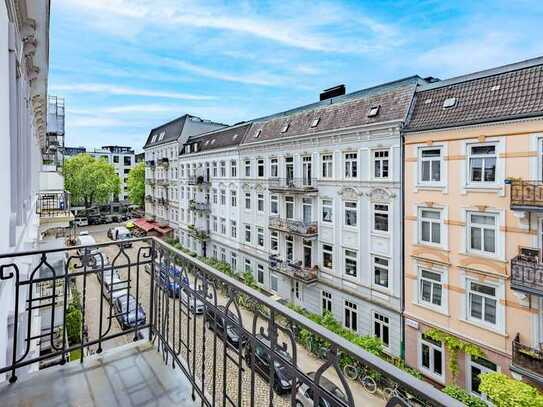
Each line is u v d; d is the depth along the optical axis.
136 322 3.30
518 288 7.38
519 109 7.40
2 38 2.28
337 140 11.77
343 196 11.73
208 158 21.44
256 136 16.80
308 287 13.58
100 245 3.05
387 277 10.52
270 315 1.64
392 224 10.17
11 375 2.52
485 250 8.19
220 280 2.08
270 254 15.77
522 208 7.25
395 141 9.93
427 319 9.34
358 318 11.47
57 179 16.91
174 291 2.86
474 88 8.59
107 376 2.65
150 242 3.38
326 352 1.26
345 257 11.87
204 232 21.86
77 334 9.62
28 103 5.27
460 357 8.69
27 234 4.72
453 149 8.60
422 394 0.88
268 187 15.34
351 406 1.12
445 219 8.85
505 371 7.77
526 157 7.34
